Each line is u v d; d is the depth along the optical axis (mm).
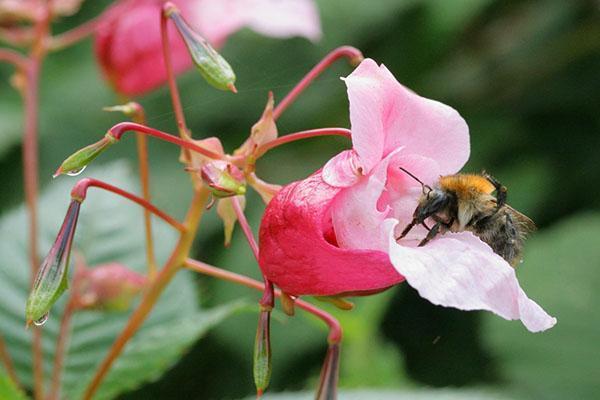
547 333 432
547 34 537
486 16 538
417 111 283
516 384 427
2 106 488
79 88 495
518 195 487
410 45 496
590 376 424
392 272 278
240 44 493
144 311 312
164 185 467
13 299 358
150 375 335
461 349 481
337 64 496
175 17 296
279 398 342
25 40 355
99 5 506
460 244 276
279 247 281
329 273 280
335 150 498
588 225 457
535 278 445
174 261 309
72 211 285
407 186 287
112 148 484
